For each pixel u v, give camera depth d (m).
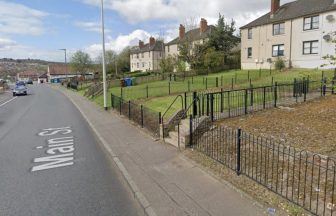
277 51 37.56
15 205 5.52
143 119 12.74
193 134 8.76
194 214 4.89
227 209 4.96
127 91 27.47
